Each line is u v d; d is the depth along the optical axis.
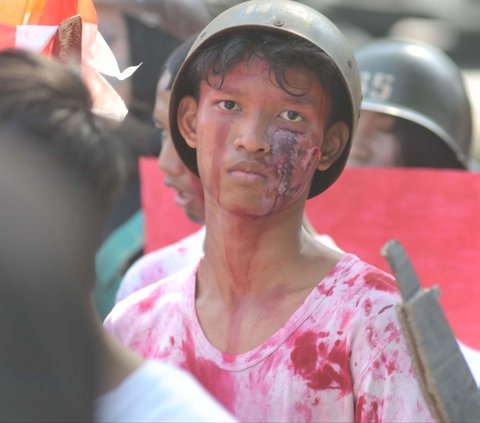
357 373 4.37
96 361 3.26
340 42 4.57
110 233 7.77
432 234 6.47
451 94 8.39
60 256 3.12
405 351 4.34
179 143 4.89
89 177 3.24
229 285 4.64
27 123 3.21
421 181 6.53
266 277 4.59
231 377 4.53
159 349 4.75
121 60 8.23
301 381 4.41
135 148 3.68
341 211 6.64
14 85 3.26
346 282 4.48
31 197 3.11
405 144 8.18
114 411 3.29
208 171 4.55
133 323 4.87
